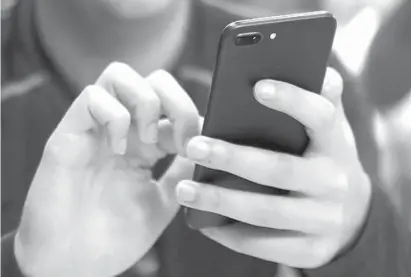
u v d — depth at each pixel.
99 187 0.55
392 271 0.59
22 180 0.73
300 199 0.52
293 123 0.49
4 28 0.75
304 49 0.46
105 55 0.76
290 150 0.52
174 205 0.58
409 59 0.86
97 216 0.55
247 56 0.44
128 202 0.56
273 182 0.49
